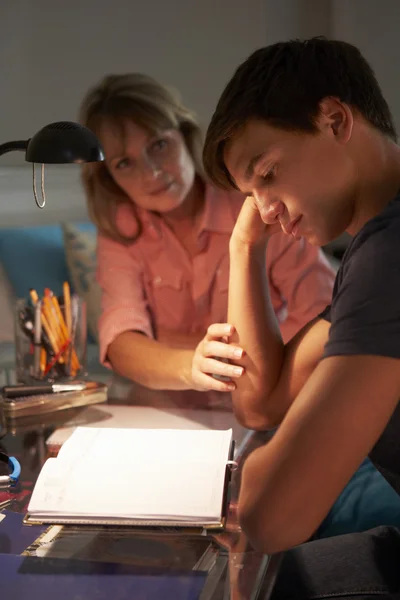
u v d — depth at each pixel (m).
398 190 0.96
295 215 0.98
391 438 0.99
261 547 0.92
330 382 0.86
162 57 2.80
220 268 1.97
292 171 0.94
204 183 1.95
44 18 2.79
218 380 1.42
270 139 0.94
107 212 1.96
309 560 1.25
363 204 0.97
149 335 1.83
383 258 0.87
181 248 1.96
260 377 1.36
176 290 1.99
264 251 1.40
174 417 1.42
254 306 1.38
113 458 1.16
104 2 2.77
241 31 2.77
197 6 2.77
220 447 1.20
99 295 2.50
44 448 1.29
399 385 0.85
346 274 0.91
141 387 1.61
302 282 1.85
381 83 2.77
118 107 1.80
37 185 2.78
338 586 1.20
